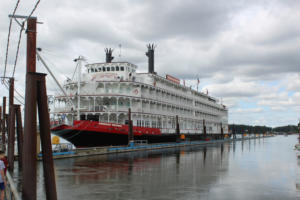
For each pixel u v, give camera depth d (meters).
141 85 58.03
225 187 22.41
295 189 21.97
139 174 27.59
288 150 65.38
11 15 10.98
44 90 10.98
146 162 37.03
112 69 57.78
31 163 10.80
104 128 48.75
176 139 71.81
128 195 19.36
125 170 29.83
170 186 22.41
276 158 45.22
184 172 29.36
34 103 10.74
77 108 49.19
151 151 54.97
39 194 19.27
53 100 52.44
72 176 25.78
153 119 64.69
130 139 53.47
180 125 78.88
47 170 10.99
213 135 104.44
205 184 23.42
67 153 40.72
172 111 73.44
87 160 37.91
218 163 37.62
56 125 44.12
